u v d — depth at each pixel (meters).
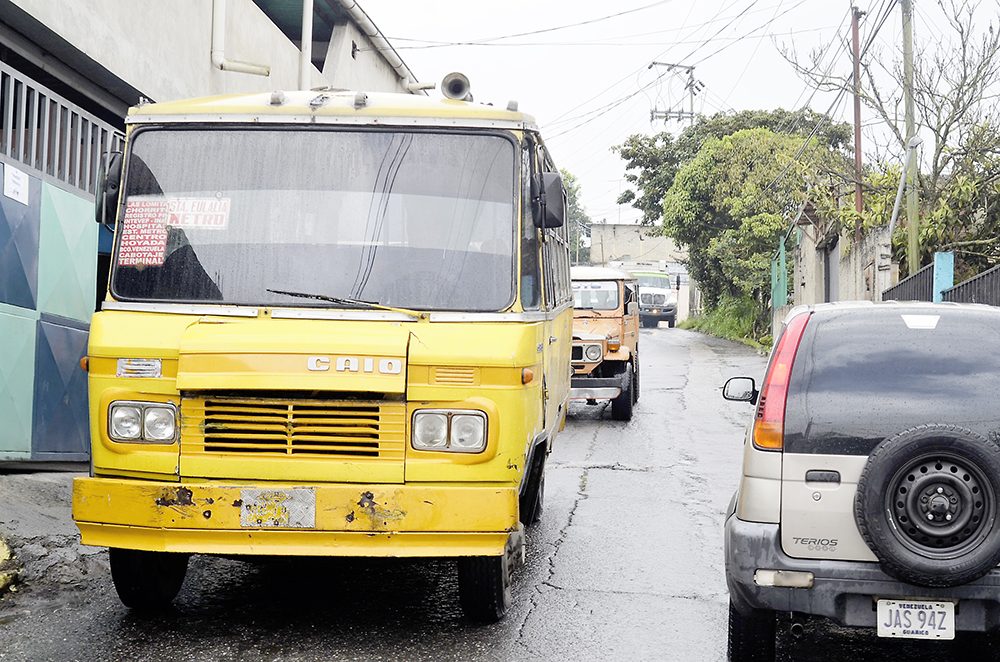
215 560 7.55
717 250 39.44
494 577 5.86
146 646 5.52
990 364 4.71
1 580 6.45
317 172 5.95
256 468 5.36
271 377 5.30
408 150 5.98
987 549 4.33
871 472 4.41
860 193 25.03
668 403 19.61
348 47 20.02
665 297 51.88
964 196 19.78
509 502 5.34
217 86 15.06
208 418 5.41
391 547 5.31
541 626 6.04
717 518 9.34
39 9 10.25
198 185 5.96
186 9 13.95
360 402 5.37
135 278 5.83
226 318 5.68
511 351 5.49
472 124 6.00
